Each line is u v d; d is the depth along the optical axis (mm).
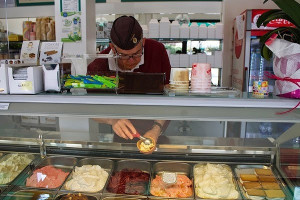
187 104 1196
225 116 1163
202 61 3877
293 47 1164
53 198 1434
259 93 1268
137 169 1635
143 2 4129
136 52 1744
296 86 1173
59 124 1430
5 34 4117
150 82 1266
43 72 1287
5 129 1504
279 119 1156
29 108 1239
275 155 1543
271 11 1303
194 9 4125
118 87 1271
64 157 1687
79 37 2355
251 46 3523
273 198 1375
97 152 1691
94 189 1482
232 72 4207
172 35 3830
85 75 1320
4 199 1440
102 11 4188
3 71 1238
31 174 1611
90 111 1213
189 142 1521
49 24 3906
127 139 1502
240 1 4160
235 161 1610
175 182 1519
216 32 3820
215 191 1419
